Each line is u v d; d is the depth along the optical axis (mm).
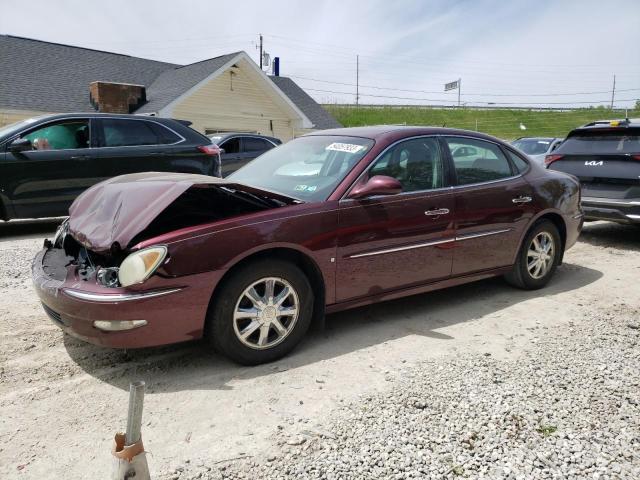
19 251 6434
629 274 5754
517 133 37844
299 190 3875
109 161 7633
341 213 3617
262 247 3275
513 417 2744
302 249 3443
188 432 2641
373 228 3764
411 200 3984
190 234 3082
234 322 3236
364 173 3811
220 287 3188
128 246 3154
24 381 3150
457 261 4336
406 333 3959
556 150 7668
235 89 19141
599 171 7051
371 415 2771
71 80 17781
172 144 8180
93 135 7609
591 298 4863
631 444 2533
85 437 2605
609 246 7309
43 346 3645
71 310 3020
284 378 3211
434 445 2516
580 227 5484
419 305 4625
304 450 2484
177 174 4105
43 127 7316
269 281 3338
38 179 7188
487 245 4531
